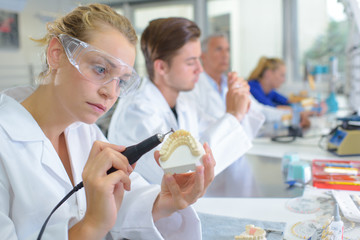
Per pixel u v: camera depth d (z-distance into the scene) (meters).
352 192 1.11
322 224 0.86
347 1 1.72
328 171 1.27
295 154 1.42
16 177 0.74
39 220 0.75
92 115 0.74
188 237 0.85
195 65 1.53
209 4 5.05
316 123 2.65
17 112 0.80
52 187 0.78
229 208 1.04
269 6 4.67
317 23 4.45
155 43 1.49
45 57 0.80
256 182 1.30
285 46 4.68
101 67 0.70
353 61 2.97
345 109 3.28
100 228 0.67
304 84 4.15
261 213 1.00
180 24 1.46
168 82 1.55
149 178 1.28
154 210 0.86
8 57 4.59
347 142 1.62
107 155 0.69
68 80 0.73
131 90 0.81
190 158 0.74
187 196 0.77
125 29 0.76
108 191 0.66
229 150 1.32
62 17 0.79
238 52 4.98
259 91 3.40
